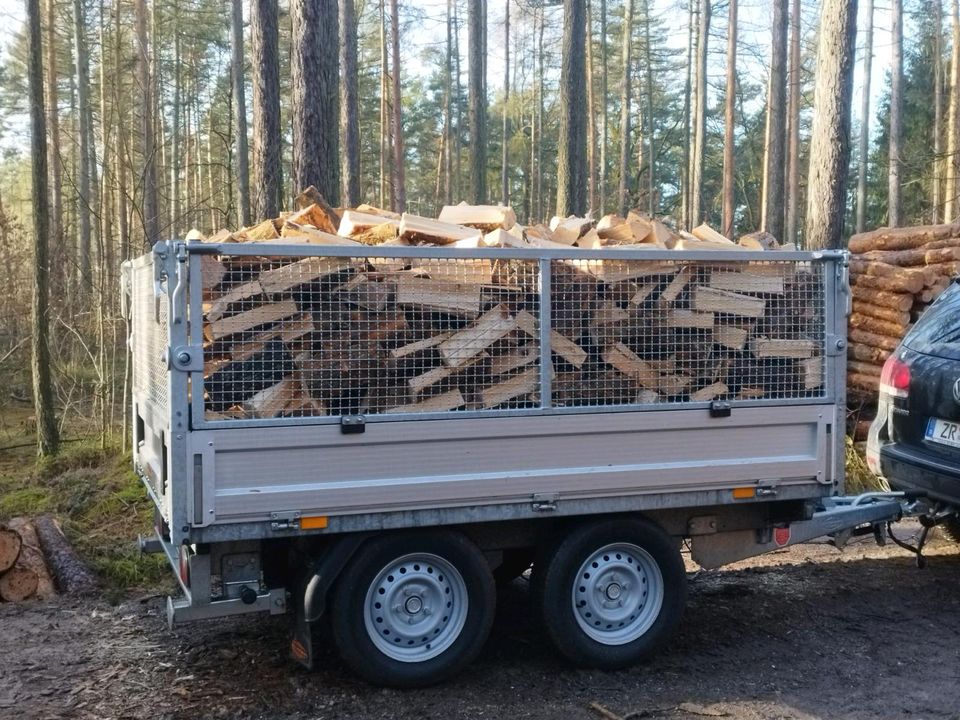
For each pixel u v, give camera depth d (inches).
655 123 1908.2
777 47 970.1
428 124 2032.5
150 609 245.3
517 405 186.2
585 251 188.9
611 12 1729.8
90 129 1094.4
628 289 194.9
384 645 184.7
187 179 1135.6
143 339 219.1
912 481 247.0
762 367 203.6
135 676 196.7
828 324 206.5
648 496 194.2
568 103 631.8
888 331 382.9
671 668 199.6
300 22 397.4
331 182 405.1
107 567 277.0
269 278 173.2
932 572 268.8
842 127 472.7
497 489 183.2
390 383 180.1
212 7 1320.1
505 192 1670.8
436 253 179.8
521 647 211.3
